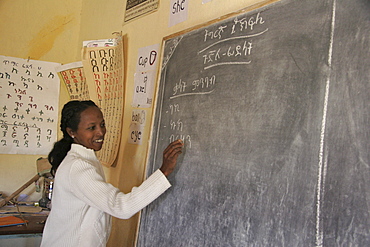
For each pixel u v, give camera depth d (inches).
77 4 116.0
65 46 113.5
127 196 47.5
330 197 33.2
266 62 43.2
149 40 76.5
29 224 75.9
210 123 50.8
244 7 49.5
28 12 106.8
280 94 40.5
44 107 109.0
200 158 51.4
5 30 103.1
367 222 29.9
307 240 34.6
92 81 94.6
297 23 39.9
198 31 57.2
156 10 75.2
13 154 104.0
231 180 45.3
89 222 51.0
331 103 34.6
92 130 55.6
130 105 81.1
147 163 64.1
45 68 109.3
